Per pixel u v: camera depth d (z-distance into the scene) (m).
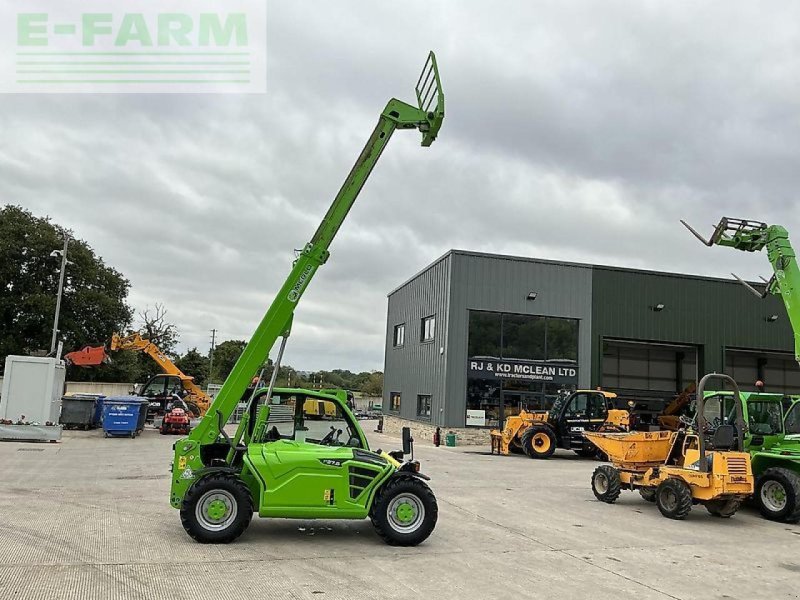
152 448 18.11
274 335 7.84
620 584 6.38
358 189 8.08
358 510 7.39
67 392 36.56
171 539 7.29
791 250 12.12
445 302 25.78
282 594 5.52
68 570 5.95
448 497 11.55
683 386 32.38
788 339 29.09
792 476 10.35
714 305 28.36
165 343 61.84
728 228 12.62
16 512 8.45
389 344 35.06
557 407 21.94
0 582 5.51
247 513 7.15
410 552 7.21
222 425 7.61
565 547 7.92
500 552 7.46
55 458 14.82
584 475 16.22
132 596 5.30
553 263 26.70
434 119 7.97
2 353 39.78
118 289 46.22
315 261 7.99
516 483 14.00
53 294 42.19
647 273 27.72
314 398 7.99
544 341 26.28
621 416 21.31
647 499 11.95
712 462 10.14
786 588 6.50
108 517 8.36
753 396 11.51
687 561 7.48
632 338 27.17
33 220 42.78
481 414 25.19
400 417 31.58
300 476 7.29
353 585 5.88
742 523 10.17
